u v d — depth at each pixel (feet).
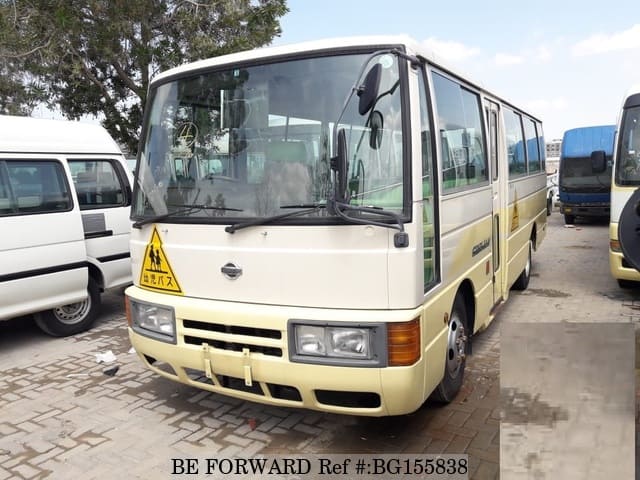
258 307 11.33
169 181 12.90
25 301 19.56
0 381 17.40
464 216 14.56
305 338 10.87
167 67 35.06
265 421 13.91
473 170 15.97
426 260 11.73
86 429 13.87
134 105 40.45
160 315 12.78
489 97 18.83
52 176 20.65
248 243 11.44
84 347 20.51
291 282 11.05
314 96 11.30
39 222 19.81
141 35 35.83
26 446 13.12
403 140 10.62
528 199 26.27
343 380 10.63
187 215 12.35
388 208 10.52
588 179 53.21
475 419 13.56
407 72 10.84
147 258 13.24
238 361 11.54
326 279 10.77
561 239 45.80
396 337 10.38
